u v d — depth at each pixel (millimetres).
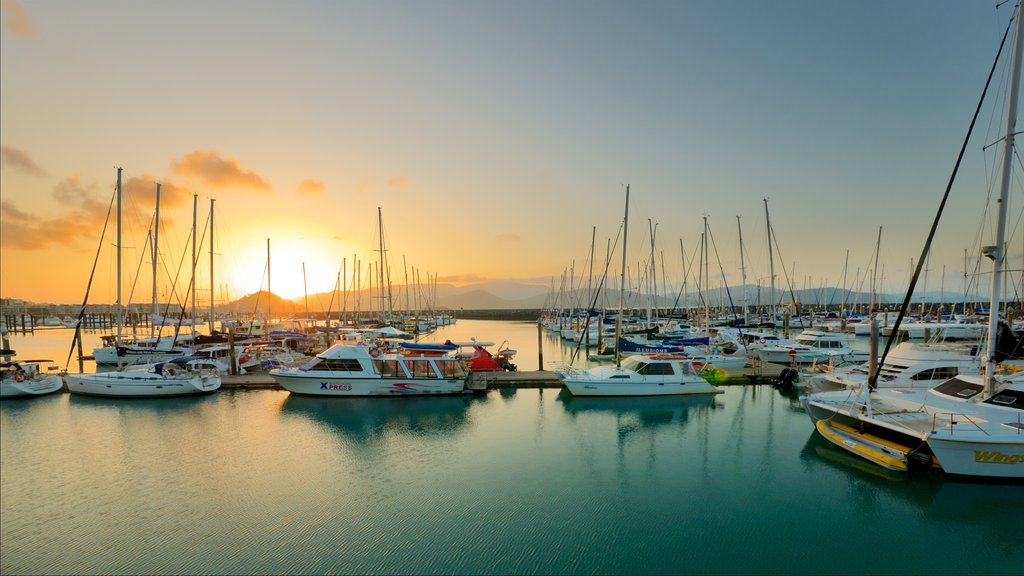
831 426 21750
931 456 17547
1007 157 17578
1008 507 16078
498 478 18641
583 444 22625
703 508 16188
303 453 21344
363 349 31766
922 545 14039
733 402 30609
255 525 15141
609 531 14750
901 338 61500
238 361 39844
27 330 110750
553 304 119000
